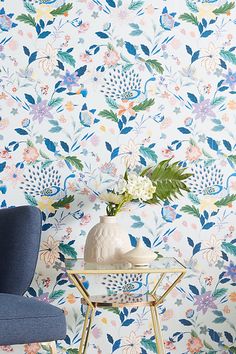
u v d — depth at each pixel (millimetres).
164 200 2787
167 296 2805
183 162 2797
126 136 2777
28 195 2754
